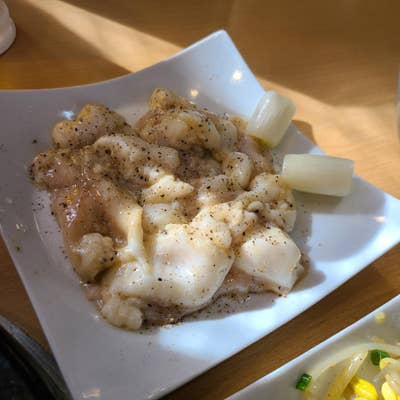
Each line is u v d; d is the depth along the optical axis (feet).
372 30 1.23
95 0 1.15
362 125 1.00
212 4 1.21
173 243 0.67
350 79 1.09
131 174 0.76
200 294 0.65
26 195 0.74
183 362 0.60
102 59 1.02
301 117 0.99
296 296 0.69
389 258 0.79
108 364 0.58
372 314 0.65
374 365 0.65
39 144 0.81
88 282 0.67
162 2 1.18
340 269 0.73
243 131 0.89
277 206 0.77
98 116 0.81
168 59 0.95
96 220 0.71
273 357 0.66
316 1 1.28
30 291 0.63
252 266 0.69
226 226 0.70
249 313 0.67
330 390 0.62
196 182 0.78
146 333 0.63
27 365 0.53
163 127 0.81
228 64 0.97
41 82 0.95
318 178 0.79
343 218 0.79
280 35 1.16
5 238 0.67
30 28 1.04
